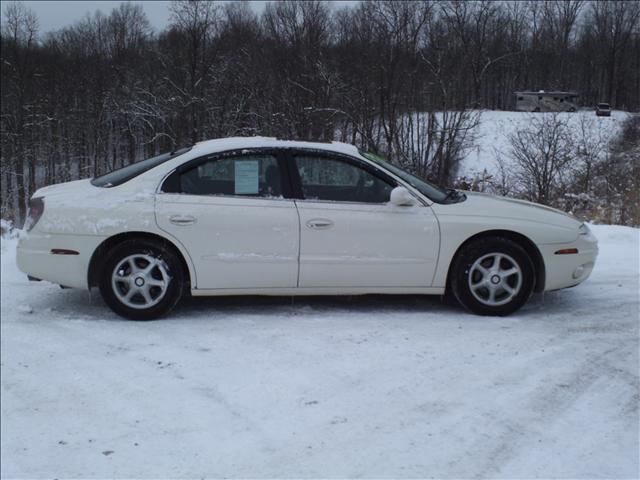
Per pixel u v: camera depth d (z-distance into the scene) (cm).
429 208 486
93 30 5488
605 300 546
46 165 5112
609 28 4069
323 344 423
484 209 497
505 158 2350
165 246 468
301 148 486
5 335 440
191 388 357
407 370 382
